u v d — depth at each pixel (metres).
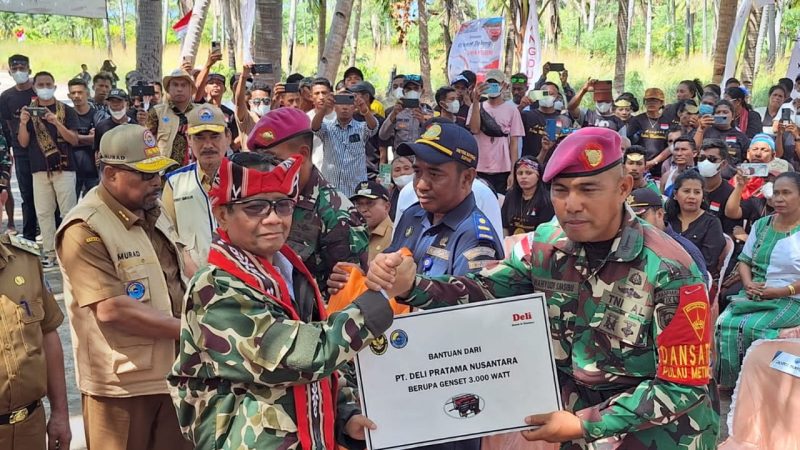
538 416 2.77
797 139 9.24
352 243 3.94
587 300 2.76
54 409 3.66
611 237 2.72
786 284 5.84
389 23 54.47
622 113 11.23
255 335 2.45
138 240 3.67
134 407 3.71
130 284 3.61
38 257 3.53
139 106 10.27
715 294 6.25
